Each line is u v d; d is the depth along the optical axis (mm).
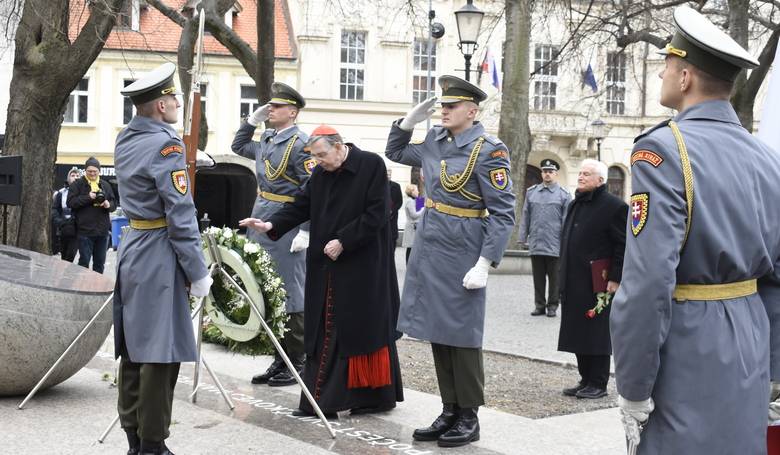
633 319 2980
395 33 36500
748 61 3115
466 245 5805
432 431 5812
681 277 3070
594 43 21656
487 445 5715
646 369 2990
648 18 21484
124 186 5012
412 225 17234
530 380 8242
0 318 6141
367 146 36844
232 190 21250
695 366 3043
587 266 7469
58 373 6512
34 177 11398
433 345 5953
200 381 7523
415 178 36375
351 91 36719
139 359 4922
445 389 5887
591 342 7391
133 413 5098
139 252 4984
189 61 14688
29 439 5496
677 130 3107
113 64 34938
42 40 11297
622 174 38969
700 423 3021
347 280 6324
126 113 35344
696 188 3021
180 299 5066
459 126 5875
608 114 38281
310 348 6391
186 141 6672
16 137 11344
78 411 6234
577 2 26453
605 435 6039
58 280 6770
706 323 3059
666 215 2979
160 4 15414
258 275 6555
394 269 6785
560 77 36312
